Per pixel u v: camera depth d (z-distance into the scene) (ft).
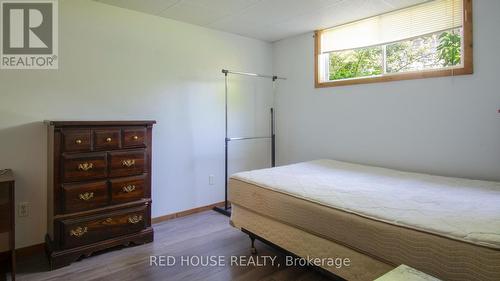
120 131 8.27
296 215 6.81
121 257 7.98
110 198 8.13
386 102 10.23
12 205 6.52
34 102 8.20
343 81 11.35
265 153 14.17
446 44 8.92
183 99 11.16
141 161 8.69
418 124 9.49
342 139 11.59
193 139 11.53
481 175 8.32
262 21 11.03
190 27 11.23
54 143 7.29
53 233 7.44
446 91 8.86
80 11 8.83
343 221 5.84
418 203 6.14
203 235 9.53
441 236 4.60
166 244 8.83
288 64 13.42
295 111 13.28
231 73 12.41
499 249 4.08
